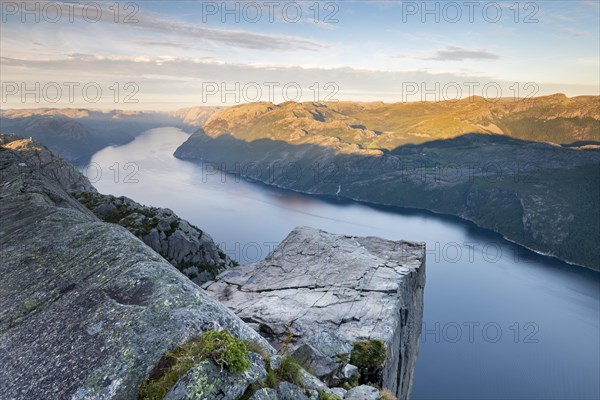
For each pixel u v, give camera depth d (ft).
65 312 47.91
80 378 38.45
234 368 36.24
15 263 62.03
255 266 149.79
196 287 50.39
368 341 94.68
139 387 36.19
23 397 38.47
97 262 56.49
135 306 45.50
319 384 47.19
